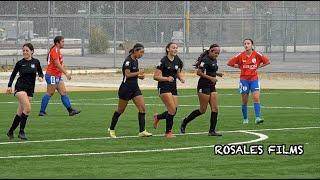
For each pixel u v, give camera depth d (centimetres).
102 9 11175
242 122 4262
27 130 3884
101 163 2830
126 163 2830
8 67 8494
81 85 7006
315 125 4116
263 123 4212
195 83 7262
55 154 3058
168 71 3559
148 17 8862
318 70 8394
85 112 4831
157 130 3891
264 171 2636
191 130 3891
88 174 2577
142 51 3541
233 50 10844
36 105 5284
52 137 3609
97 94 6172
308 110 4975
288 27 10850
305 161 2858
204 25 10675
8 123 4188
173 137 3594
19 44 9744
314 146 3272
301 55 10238
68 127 4025
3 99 5659
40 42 10188
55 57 4559
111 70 8469
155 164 2803
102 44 10025
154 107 5162
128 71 3528
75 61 9250
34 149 3206
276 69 8456
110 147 3266
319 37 11094
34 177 2514
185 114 4706
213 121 3647
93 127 4022
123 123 4197
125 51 9112
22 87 3522
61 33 10406
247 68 4206
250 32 10819
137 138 3566
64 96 4600
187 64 8631
